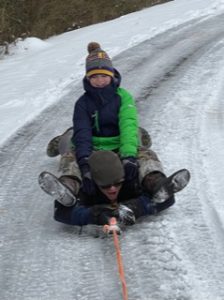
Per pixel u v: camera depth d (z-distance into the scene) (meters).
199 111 7.61
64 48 13.34
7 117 8.53
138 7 18.67
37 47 15.45
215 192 5.32
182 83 8.85
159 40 11.98
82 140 5.12
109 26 15.09
